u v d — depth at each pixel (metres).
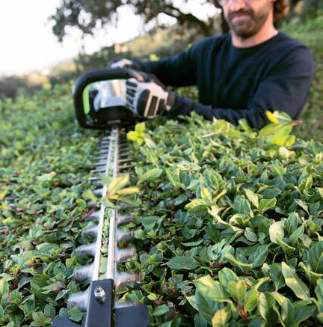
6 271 1.30
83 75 2.50
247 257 1.07
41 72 9.19
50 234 1.48
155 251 1.22
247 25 2.99
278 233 1.06
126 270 1.16
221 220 1.19
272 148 1.82
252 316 0.83
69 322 0.97
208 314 0.86
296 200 1.23
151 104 2.50
